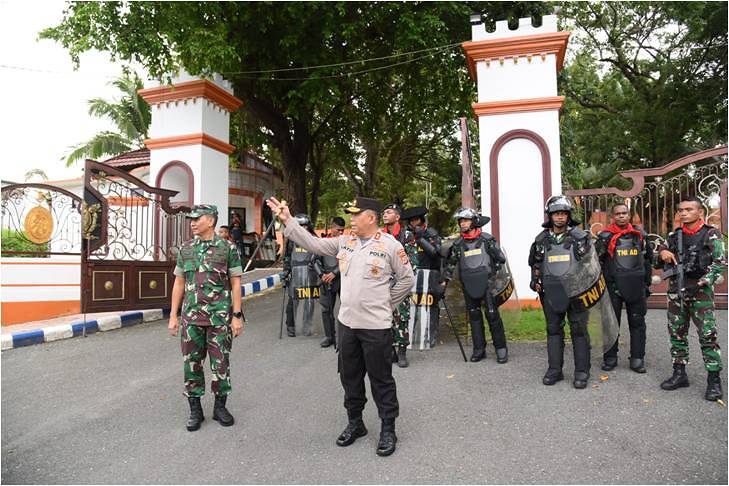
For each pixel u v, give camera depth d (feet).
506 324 23.09
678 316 14.98
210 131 38.14
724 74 54.29
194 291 13.46
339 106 55.67
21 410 15.19
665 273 15.20
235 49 36.88
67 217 29.71
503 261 18.67
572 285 15.34
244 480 10.57
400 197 80.59
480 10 44.09
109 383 17.60
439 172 82.89
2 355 22.02
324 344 22.02
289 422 13.64
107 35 30.32
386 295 11.89
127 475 10.98
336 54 44.11
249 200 65.72
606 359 17.15
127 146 71.05
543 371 17.25
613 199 28.99
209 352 13.57
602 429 12.49
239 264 14.08
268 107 51.31
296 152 55.83
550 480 10.21
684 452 11.20
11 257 28.84
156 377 18.15
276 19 39.27
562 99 28.19
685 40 57.52
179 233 32.76
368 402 15.05
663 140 58.34
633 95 67.41
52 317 29.68
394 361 18.79
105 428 13.61
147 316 29.71
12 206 27.63
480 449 11.64
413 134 74.90
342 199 85.92
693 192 27.09
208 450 12.08
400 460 11.24
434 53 43.98
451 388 15.85
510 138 28.96
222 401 13.73
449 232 91.40
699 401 14.08
